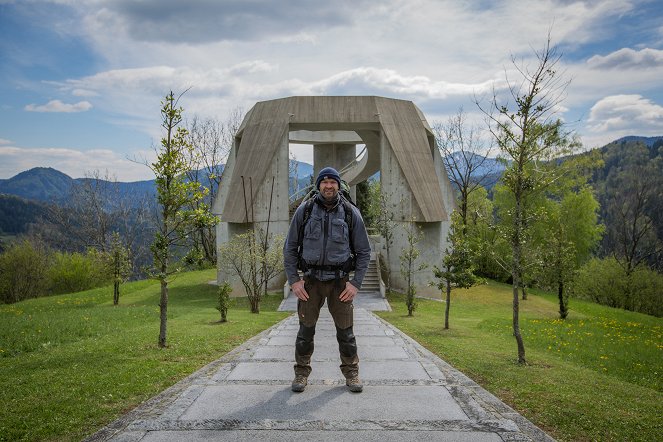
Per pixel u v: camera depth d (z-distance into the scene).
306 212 4.08
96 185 46.50
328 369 5.07
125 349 7.58
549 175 9.67
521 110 8.55
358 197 50.91
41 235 44.75
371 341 7.56
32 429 3.55
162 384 4.86
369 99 28.05
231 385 4.25
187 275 34.09
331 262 4.04
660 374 8.09
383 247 28.59
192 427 3.20
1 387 4.98
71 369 5.88
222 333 10.06
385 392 4.02
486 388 5.01
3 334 10.21
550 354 9.52
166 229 9.12
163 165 8.98
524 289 28.41
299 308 4.17
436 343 9.34
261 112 28.30
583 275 31.41
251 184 26.33
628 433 3.78
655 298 31.08
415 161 27.45
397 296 25.72
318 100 27.72
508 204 39.59
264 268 23.41
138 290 29.09
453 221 15.73
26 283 37.88
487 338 11.48
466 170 41.81
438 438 3.04
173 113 9.02
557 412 4.20
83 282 37.62
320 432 3.12
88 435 3.40
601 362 8.87
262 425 3.23
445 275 14.22
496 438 3.04
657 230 43.53
